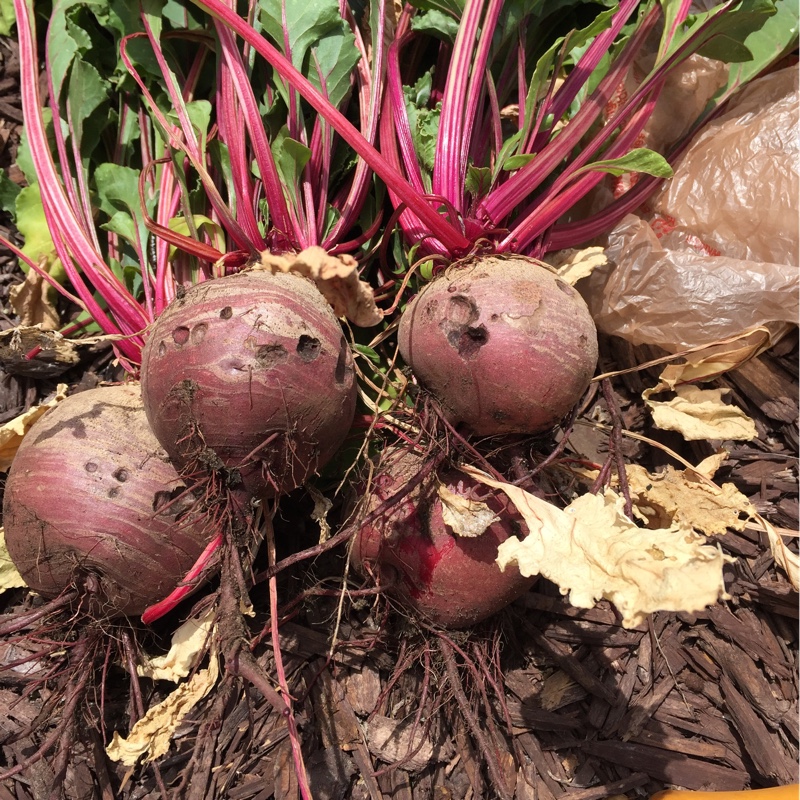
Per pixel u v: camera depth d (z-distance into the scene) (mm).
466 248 274
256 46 246
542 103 302
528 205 316
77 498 243
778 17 343
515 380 241
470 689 281
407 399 292
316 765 281
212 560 240
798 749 293
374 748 285
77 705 261
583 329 253
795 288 315
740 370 355
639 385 358
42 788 271
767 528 276
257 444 230
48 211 308
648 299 334
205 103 292
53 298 349
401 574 264
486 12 309
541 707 298
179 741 286
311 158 297
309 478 295
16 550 256
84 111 329
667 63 295
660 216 354
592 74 350
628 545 212
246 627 221
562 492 312
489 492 260
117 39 338
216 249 293
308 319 230
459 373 246
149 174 332
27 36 320
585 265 296
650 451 350
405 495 254
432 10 324
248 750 283
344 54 297
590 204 358
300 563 310
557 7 337
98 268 299
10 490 258
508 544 223
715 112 354
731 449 347
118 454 249
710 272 326
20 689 293
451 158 287
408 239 298
